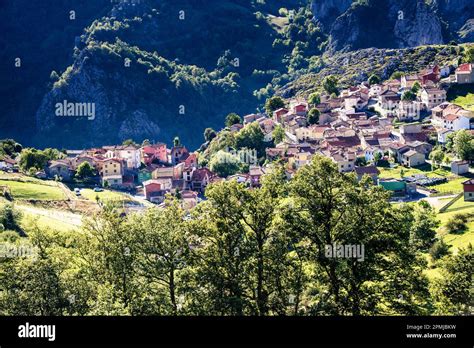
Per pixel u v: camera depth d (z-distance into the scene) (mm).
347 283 78625
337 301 76562
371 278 78312
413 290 78250
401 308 75812
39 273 79250
